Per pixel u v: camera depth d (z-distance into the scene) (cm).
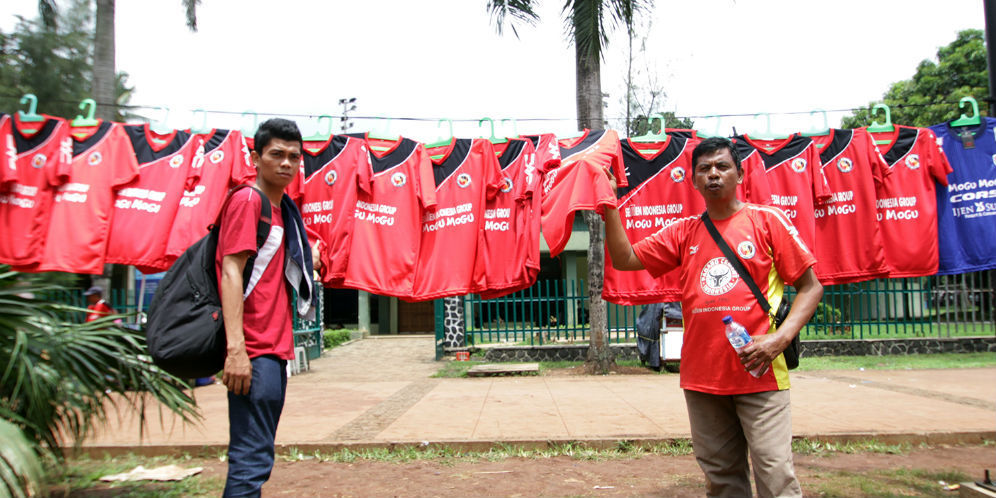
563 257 1895
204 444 524
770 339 244
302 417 657
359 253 405
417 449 522
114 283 1330
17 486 252
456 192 414
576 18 704
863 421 579
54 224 403
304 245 284
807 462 470
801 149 417
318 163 412
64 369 316
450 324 1338
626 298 422
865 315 1561
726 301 261
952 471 436
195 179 410
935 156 413
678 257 293
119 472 469
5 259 393
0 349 311
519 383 905
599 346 992
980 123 414
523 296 1218
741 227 267
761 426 251
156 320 246
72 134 411
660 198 424
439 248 412
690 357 273
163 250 404
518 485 428
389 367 1219
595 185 316
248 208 249
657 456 499
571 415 636
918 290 1225
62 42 1102
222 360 252
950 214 416
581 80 927
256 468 244
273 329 258
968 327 1420
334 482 444
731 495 273
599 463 482
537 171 404
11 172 396
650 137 428
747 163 417
